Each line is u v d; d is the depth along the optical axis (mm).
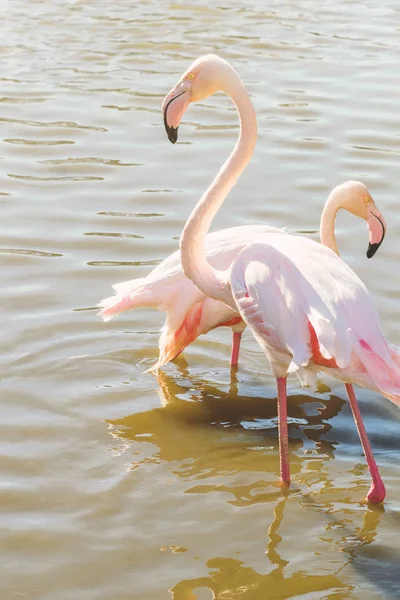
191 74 6152
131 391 6848
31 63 13844
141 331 7609
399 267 8352
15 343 7254
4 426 6340
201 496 5719
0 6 16953
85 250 8688
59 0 17422
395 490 5797
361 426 5625
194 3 17203
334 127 11555
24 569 5027
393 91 12695
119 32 15406
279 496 5738
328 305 5344
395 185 9977
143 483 5832
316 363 5617
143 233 9023
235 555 5184
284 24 15883
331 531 5406
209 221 6164
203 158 10727
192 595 4852
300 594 4875
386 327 7359
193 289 6828
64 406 6609
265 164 10555
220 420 6586
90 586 4906
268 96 12539
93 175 10297
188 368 7262
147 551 5191
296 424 6598
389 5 17188
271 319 5562
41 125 11602
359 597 4852
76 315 7664
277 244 5898
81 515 5492
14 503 5578
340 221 9367
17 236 8914
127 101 12383
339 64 13758
